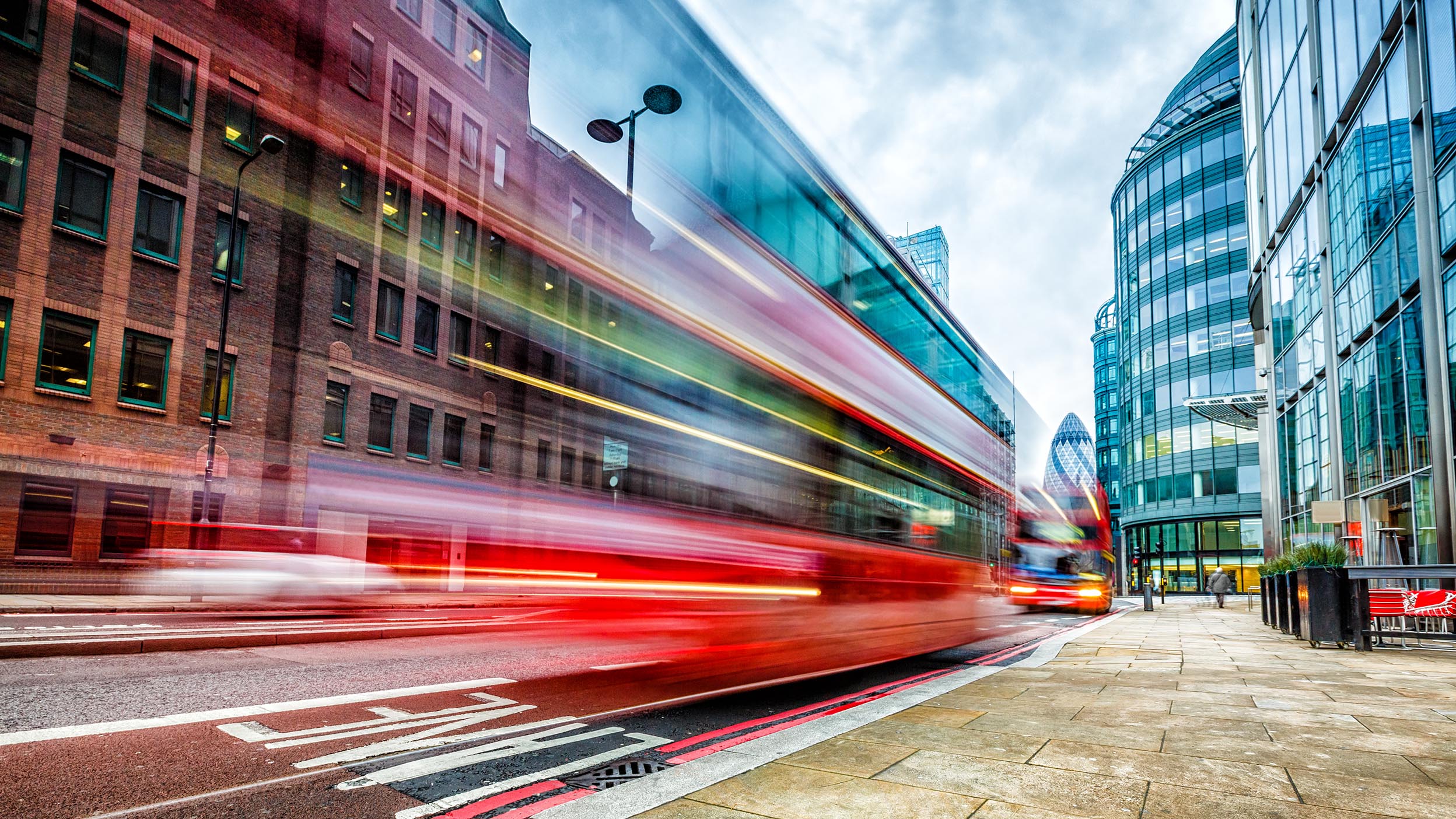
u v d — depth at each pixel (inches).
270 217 823.7
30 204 670.5
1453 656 480.7
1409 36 771.4
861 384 343.9
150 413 741.9
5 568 653.9
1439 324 723.4
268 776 181.2
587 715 256.8
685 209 285.0
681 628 249.3
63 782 171.6
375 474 742.5
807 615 277.7
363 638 476.4
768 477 278.5
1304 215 1117.1
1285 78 1184.8
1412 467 785.6
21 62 663.8
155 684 297.4
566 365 271.3
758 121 316.5
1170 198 2370.8
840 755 198.2
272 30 832.3
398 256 788.6
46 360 679.7
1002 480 629.9
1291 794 166.4
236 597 698.8
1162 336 2359.7
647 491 257.6
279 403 802.2
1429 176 738.2
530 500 271.3
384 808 159.5
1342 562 619.8
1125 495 2544.3
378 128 803.4
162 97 755.4
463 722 243.8
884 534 346.6
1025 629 736.3
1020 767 187.2
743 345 285.0
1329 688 330.6
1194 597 2094.0
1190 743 216.2
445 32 810.8
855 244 366.0
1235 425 1668.3
